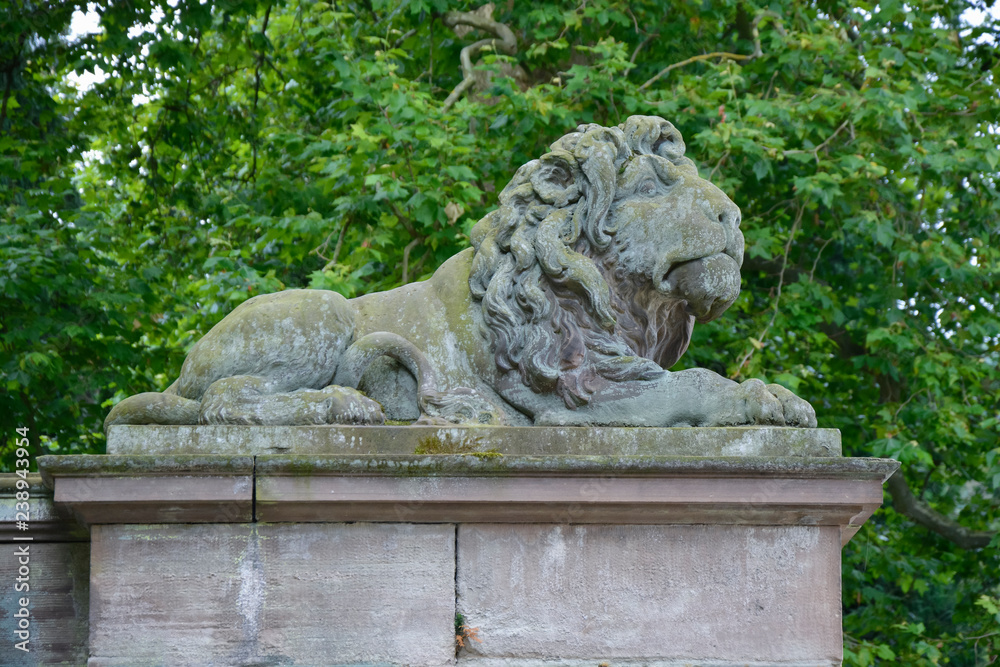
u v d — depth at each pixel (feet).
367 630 17.37
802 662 17.79
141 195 50.08
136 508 17.12
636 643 17.67
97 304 38.47
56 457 16.80
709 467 17.31
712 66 40.98
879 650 40.52
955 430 40.98
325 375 19.17
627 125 20.31
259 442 17.81
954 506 49.57
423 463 17.11
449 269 20.51
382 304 20.36
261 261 46.06
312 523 17.56
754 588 17.93
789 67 42.01
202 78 49.44
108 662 17.02
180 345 43.32
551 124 40.57
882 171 37.96
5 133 43.16
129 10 41.60
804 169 42.39
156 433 17.79
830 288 44.45
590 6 42.06
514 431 18.03
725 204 19.42
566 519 17.76
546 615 17.63
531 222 19.88
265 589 17.37
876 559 45.57
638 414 18.70
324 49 39.58
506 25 43.55
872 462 17.60
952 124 42.78
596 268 19.34
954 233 45.91
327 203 44.62
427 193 37.24
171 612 17.21
